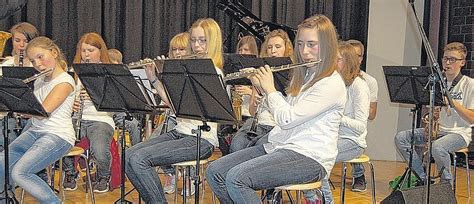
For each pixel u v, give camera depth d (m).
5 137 2.89
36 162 2.89
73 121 3.67
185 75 2.49
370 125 6.08
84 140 3.85
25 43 4.09
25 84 2.64
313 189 2.54
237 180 2.33
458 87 4.16
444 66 4.20
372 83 4.43
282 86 3.11
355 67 3.53
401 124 6.10
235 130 3.77
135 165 2.84
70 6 5.54
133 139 4.41
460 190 4.58
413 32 6.13
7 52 4.71
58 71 3.10
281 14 6.20
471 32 6.02
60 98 2.96
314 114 2.40
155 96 3.55
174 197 3.78
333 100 2.41
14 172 2.83
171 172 3.96
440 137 4.14
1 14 4.96
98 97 2.98
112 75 2.84
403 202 2.78
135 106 2.93
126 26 5.68
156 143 3.00
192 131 2.70
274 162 2.39
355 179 4.39
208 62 2.38
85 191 4.07
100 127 3.93
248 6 6.13
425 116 4.12
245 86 3.57
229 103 2.45
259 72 2.51
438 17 6.15
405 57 6.14
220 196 2.61
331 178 4.89
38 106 2.72
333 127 2.49
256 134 3.42
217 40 3.11
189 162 2.95
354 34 6.33
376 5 6.09
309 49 2.46
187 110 2.63
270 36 3.97
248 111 3.93
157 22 5.82
